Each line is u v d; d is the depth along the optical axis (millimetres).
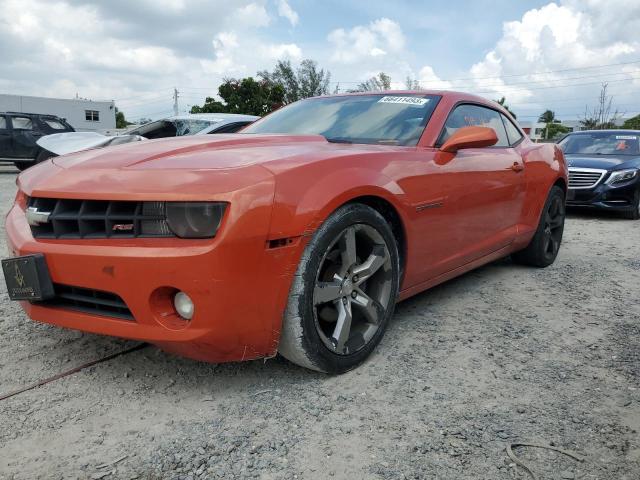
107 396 2248
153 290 2012
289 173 2166
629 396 2318
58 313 2262
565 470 1792
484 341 2916
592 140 9344
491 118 3889
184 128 7504
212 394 2275
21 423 2039
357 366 2551
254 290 2049
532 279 4227
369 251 2557
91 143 6953
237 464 1810
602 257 5164
